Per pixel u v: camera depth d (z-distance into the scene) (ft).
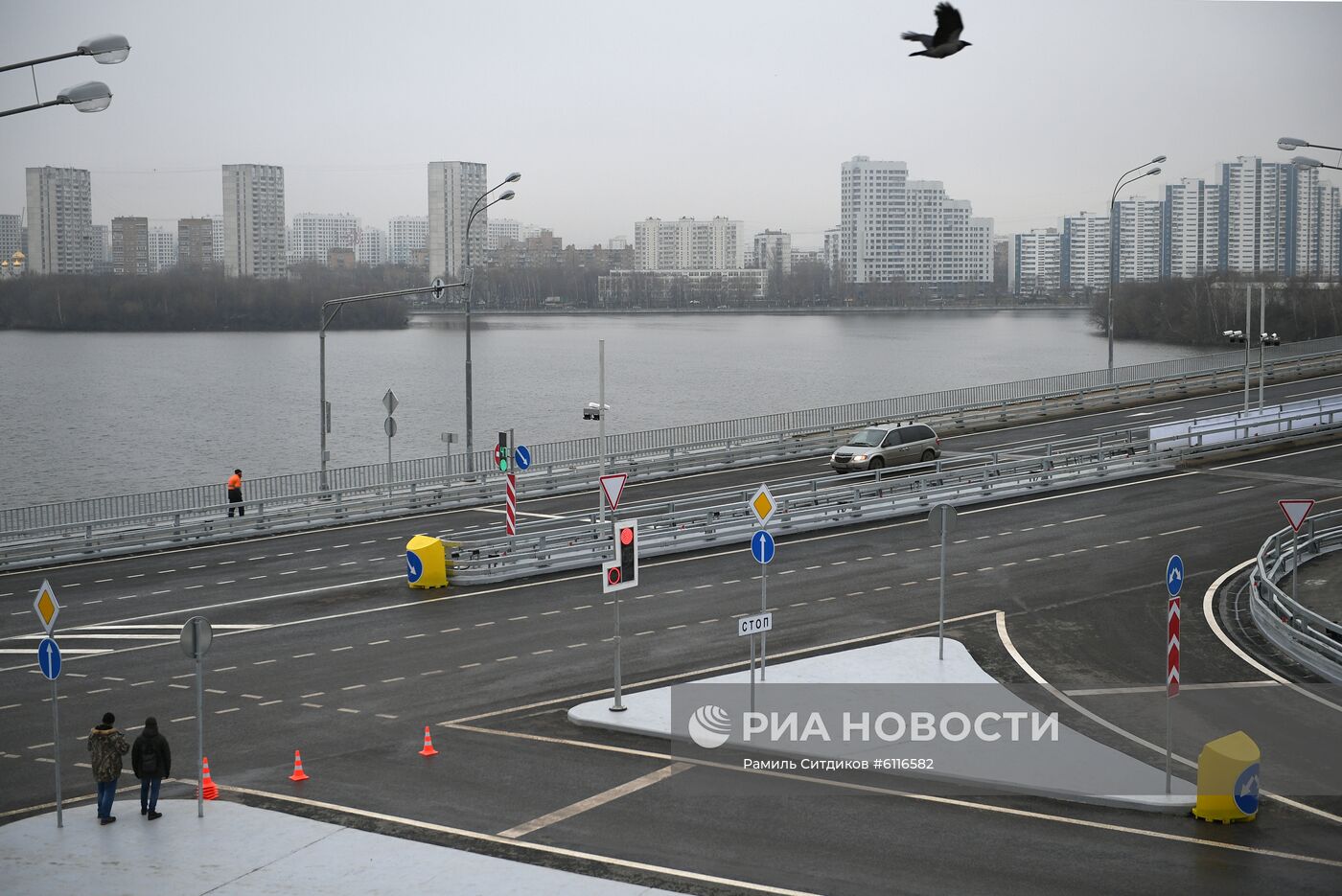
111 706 78.23
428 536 118.01
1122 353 492.54
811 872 51.93
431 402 404.16
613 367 545.44
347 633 94.32
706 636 91.45
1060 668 82.74
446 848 55.21
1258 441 162.50
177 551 128.57
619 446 213.66
